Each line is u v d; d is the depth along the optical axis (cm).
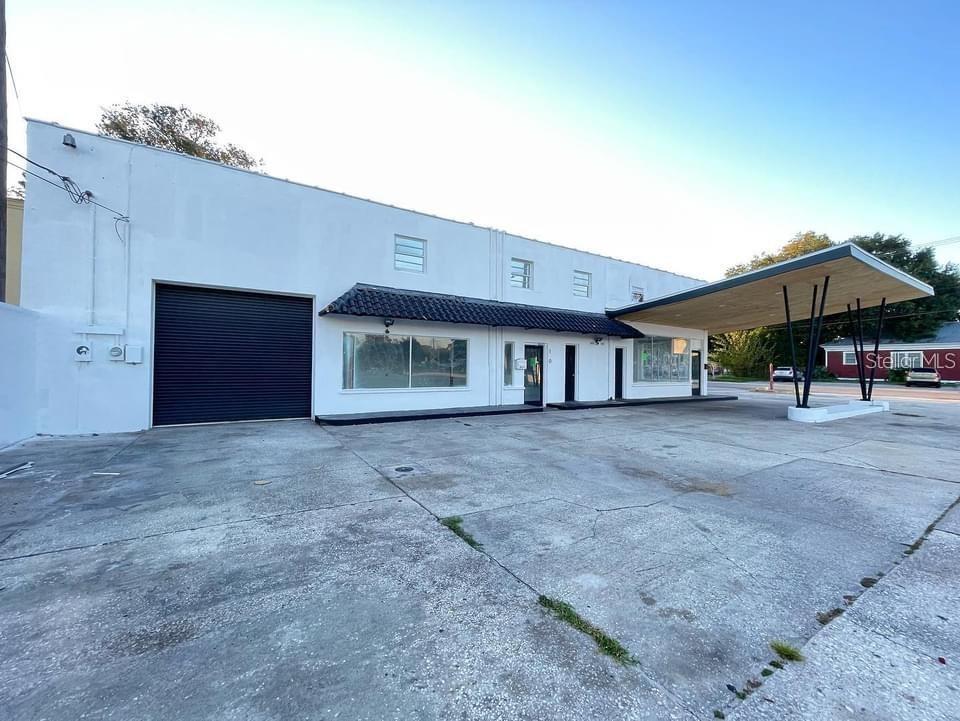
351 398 1072
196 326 923
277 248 982
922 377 2900
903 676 195
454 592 267
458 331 1242
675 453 714
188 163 892
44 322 779
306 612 243
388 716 167
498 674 193
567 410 1355
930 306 3519
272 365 1003
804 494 491
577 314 1505
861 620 243
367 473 563
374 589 270
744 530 380
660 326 1798
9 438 691
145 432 840
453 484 518
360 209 1094
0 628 224
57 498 447
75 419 804
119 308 834
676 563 313
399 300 1079
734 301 1348
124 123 1812
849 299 1377
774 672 197
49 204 784
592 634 224
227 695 178
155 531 362
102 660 200
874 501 467
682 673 195
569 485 519
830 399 1902
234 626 228
